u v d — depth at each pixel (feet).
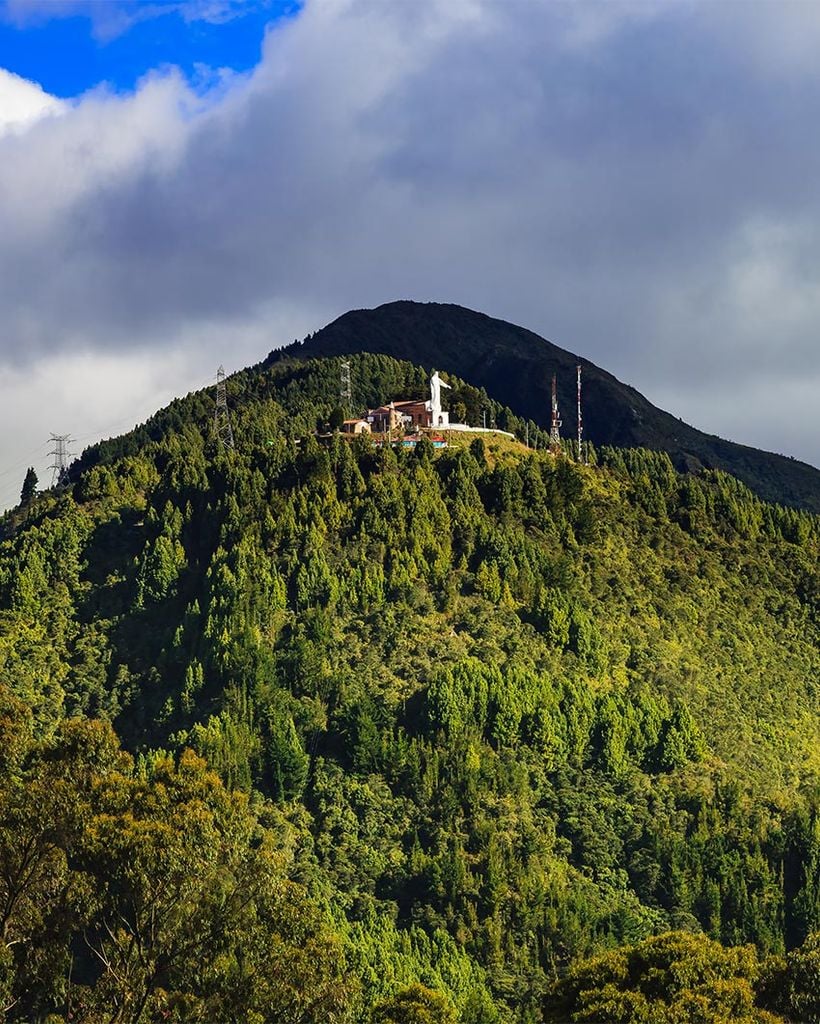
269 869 462.60
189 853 447.83
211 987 451.53
